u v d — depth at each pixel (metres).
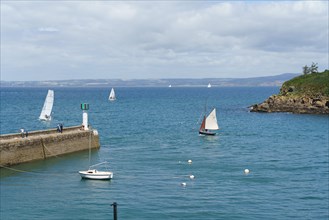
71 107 182.75
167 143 82.38
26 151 57.25
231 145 80.50
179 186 48.03
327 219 37.94
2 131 98.50
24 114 143.12
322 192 46.00
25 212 39.41
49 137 61.31
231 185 48.66
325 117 137.12
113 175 53.09
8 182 49.16
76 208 40.47
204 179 51.41
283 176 53.31
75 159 62.53
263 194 45.03
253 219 37.75
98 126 111.50
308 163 61.84
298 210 40.22
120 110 169.62
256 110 161.00
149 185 48.41
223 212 39.38
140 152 70.88
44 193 45.06
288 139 89.38
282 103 159.00
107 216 38.44
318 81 164.62
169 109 176.25
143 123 121.00
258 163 61.72
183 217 38.03
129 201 42.44
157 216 38.28
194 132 101.00
